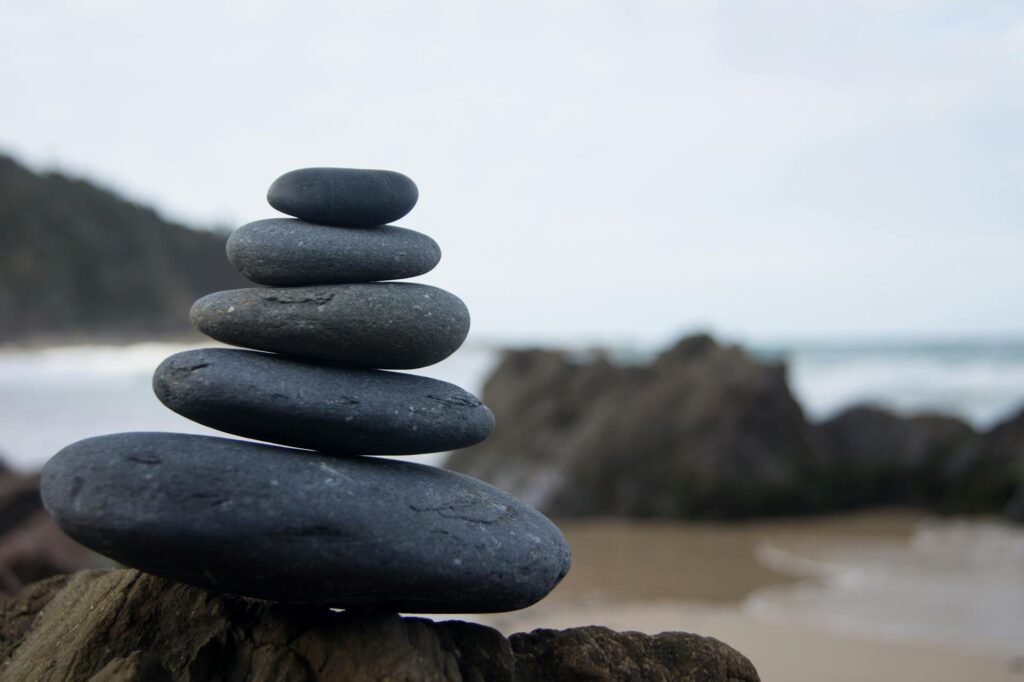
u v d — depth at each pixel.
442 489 0.51
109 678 0.49
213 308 0.52
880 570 1.31
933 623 1.00
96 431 2.75
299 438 0.51
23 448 2.45
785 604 1.11
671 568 1.35
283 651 0.49
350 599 0.49
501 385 2.21
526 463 1.96
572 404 2.07
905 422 2.07
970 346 7.05
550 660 0.54
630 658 0.54
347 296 0.51
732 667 0.54
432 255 0.55
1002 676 0.82
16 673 0.54
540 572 0.51
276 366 0.51
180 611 0.52
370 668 0.48
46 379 4.77
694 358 2.11
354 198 0.53
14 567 0.95
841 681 0.81
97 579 0.58
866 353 6.34
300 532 0.47
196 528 0.46
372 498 0.49
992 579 1.24
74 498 0.47
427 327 0.52
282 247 0.52
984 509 1.82
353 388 0.51
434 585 0.49
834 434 2.08
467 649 0.52
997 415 3.47
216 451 0.48
